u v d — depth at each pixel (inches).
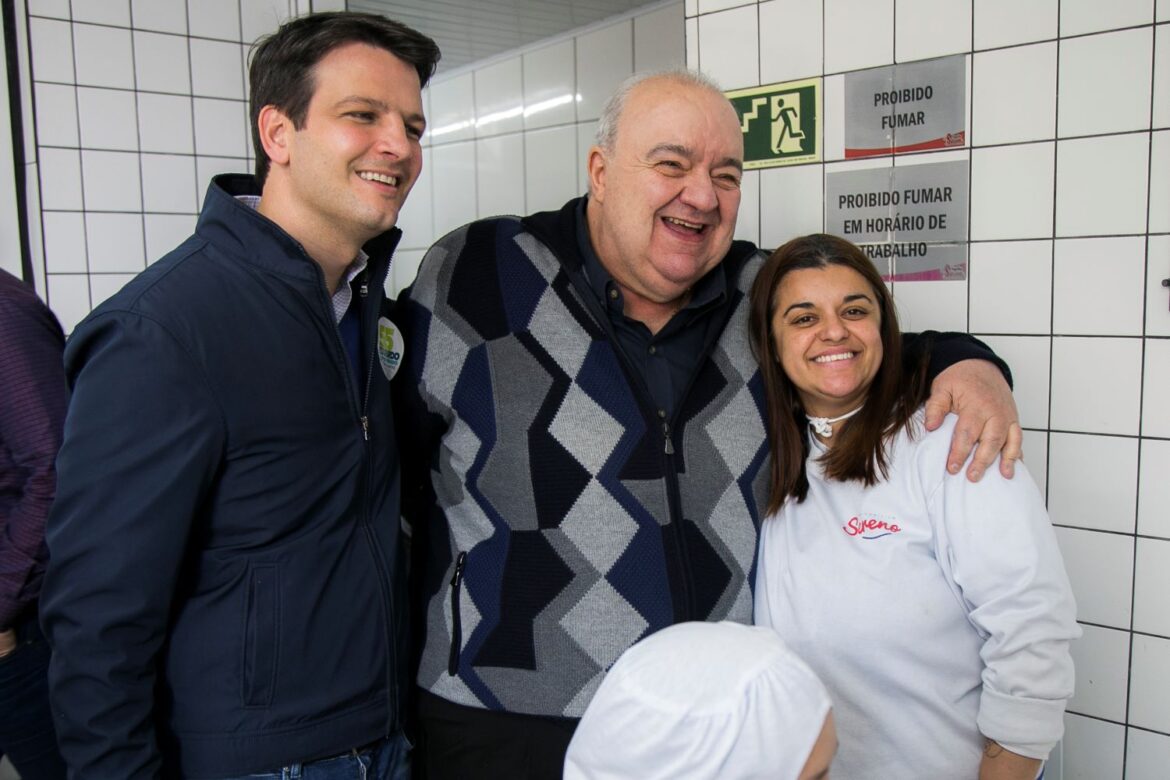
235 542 39.9
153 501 36.4
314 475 41.5
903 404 43.8
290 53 40.8
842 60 61.3
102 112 93.4
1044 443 56.9
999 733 39.2
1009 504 39.5
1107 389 54.4
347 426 43.1
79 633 36.1
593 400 47.4
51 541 36.7
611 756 27.8
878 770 42.3
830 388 43.3
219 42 98.7
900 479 42.9
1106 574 55.6
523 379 48.3
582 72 116.3
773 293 45.9
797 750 26.6
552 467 46.9
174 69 96.5
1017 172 55.9
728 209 47.0
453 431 49.8
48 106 90.9
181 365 37.0
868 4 59.8
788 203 65.1
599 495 46.4
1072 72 53.5
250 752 39.8
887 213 60.9
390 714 44.8
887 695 42.2
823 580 43.7
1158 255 52.0
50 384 54.4
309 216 42.4
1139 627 54.7
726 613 47.2
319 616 41.4
